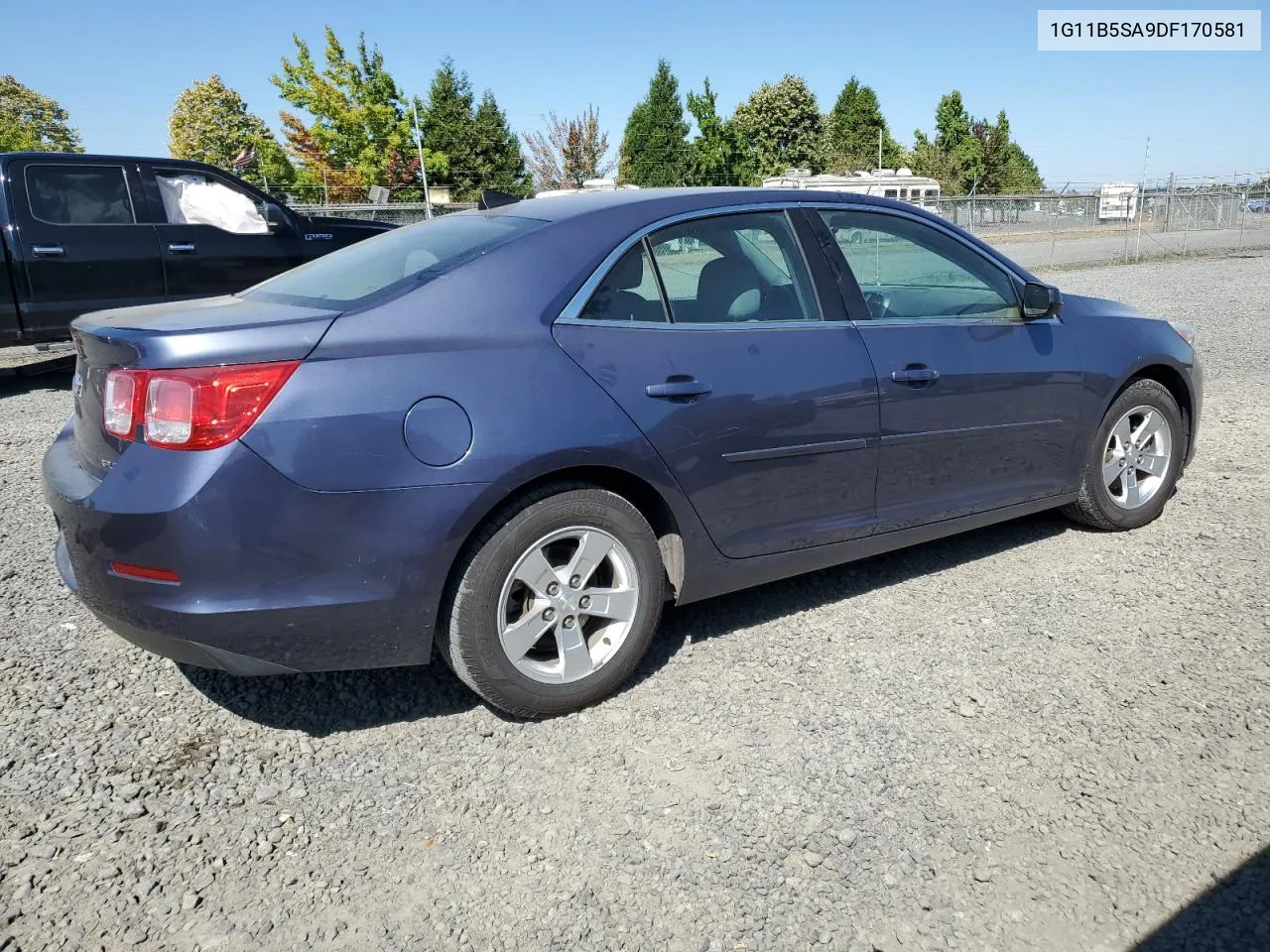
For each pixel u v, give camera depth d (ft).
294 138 142.82
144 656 11.40
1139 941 6.93
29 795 8.68
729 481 10.62
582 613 9.91
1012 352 13.01
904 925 7.11
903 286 12.53
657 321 10.41
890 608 12.49
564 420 9.37
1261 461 18.62
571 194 11.82
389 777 9.04
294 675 10.99
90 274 27.12
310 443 8.45
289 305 9.86
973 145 203.72
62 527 9.26
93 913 7.29
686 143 174.91
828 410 11.22
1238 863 7.67
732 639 11.72
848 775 8.91
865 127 228.02
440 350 9.09
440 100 173.06
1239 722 9.61
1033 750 9.24
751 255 11.35
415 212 68.03
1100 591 12.82
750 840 8.07
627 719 9.98
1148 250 81.15
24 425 23.85
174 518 8.21
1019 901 7.32
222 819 8.41
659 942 7.00
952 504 12.75
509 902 7.42
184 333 8.43
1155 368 14.99
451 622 9.27
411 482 8.75
